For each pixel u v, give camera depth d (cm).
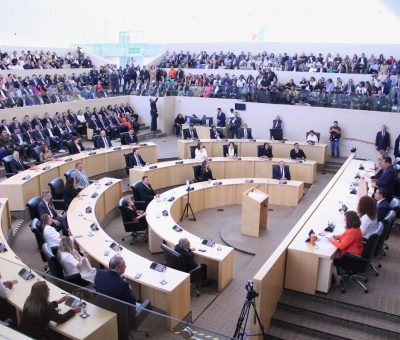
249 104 2216
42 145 1636
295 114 2117
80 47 2897
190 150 1833
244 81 2308
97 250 843
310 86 2161
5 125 1742
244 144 1931
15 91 1964
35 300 546
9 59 2294
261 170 1697
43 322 545
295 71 2316
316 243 779
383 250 923
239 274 972
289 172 1573
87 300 595
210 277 919
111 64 2806
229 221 1313
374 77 2064
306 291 756
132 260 805
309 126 2095
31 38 2661
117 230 1244
